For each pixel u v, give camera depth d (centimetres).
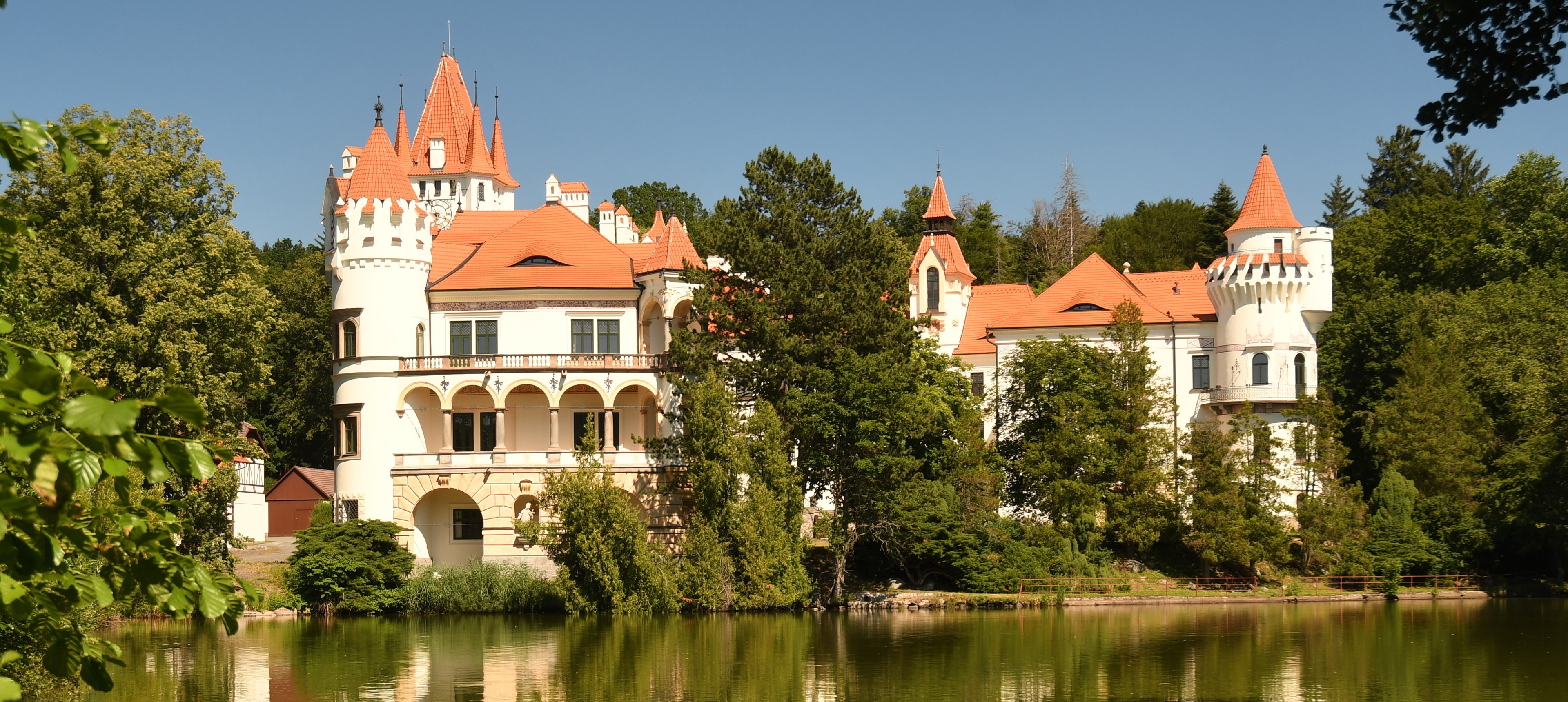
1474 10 1962
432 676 4722
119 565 1096
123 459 938
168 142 6241
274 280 11462
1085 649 5316
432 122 12481
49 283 5559
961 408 7850
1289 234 8475
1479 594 7375
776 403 6894
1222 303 8481
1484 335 8562
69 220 5784
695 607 6500
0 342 1004
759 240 6906
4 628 1326
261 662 5047
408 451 7369
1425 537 7638
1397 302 8994
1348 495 7588
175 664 5003
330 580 6469
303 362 11138
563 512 6419
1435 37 2003
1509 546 7812
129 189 5919
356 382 7331
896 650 5291
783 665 4934
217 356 6172
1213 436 7569
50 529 1009
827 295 6775
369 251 7362
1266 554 7312
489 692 4425
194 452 985
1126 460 7438
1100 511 7725
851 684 4559
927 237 9300
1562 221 9681
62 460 906
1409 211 10819
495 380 7300
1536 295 8619
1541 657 5088
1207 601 7088
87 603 1058
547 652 5262
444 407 7294
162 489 5222
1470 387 8512
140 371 5634
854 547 7319
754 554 6350
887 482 6831
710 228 7012
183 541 5353
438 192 12356
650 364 7394
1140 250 13312
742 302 6738
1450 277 10356
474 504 7481
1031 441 7781
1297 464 8100
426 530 7394
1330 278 8425
